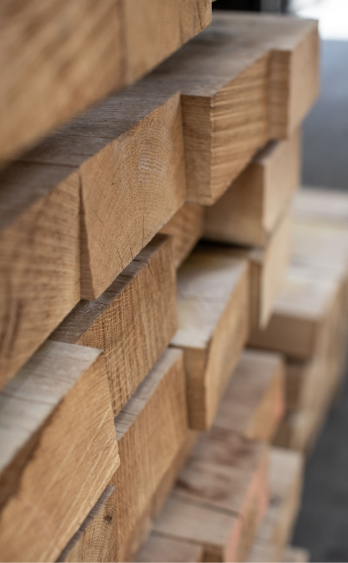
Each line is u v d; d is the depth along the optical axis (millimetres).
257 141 1232
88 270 935
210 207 1345
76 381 902
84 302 997
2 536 850
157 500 1288
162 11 921
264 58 1189
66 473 907
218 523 1290
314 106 4160
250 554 1441
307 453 2479
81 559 951
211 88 1083
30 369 912
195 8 979
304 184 3371
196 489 1340
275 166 1354
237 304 1304
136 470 1089
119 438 1035
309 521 2322
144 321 1069
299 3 2701
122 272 1037
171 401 1152
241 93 1144
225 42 1238
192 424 1221
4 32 750
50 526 897
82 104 846
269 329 1864
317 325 1801
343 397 2873
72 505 922
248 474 1364
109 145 938
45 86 816
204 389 1185
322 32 4926
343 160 3594
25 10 771
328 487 2443
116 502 1045
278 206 1414
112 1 854
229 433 1438
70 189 897
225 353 1269
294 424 2078
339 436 2668
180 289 1262
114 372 1026
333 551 2215
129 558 1217
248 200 1323
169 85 1088
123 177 968
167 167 1062
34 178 892
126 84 888
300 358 1943
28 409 879
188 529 1281
